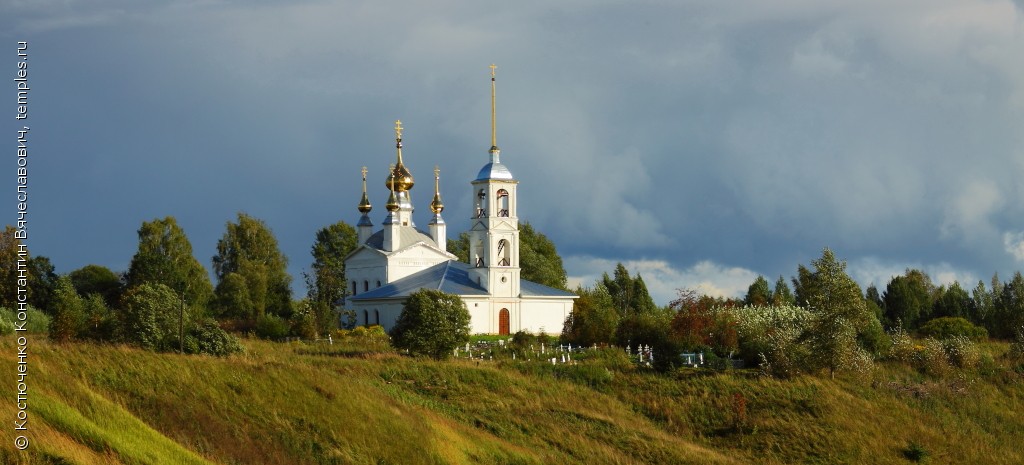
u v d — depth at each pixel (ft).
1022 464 258.57
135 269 477.77
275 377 222.48
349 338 375.66
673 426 266.98
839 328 302.45
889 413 276.82
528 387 280.51
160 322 271.08
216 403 207.10
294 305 497.46
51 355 209.56
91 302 367.66
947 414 283.79
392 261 474.08
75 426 175.32
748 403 276.21
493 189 424.46
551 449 234.79
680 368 301.63
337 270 560.61
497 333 419.54
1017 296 491.31
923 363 325.42
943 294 553.64
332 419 212.43
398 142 497.05
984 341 419.33
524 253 548.31
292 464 193.67
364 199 515.09
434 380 275.18
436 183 508.53
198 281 485.97
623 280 547.90
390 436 213.05
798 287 511.40
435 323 310.04
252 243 554.05
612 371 298.76
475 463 214.48
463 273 440.04
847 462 248.32
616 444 244.42
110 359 213.66
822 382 290.97
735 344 337.11
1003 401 303.27
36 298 393.29
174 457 177.99
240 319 460.96
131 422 187.32
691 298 362.53
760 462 246.68
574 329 378.53
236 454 190.90
